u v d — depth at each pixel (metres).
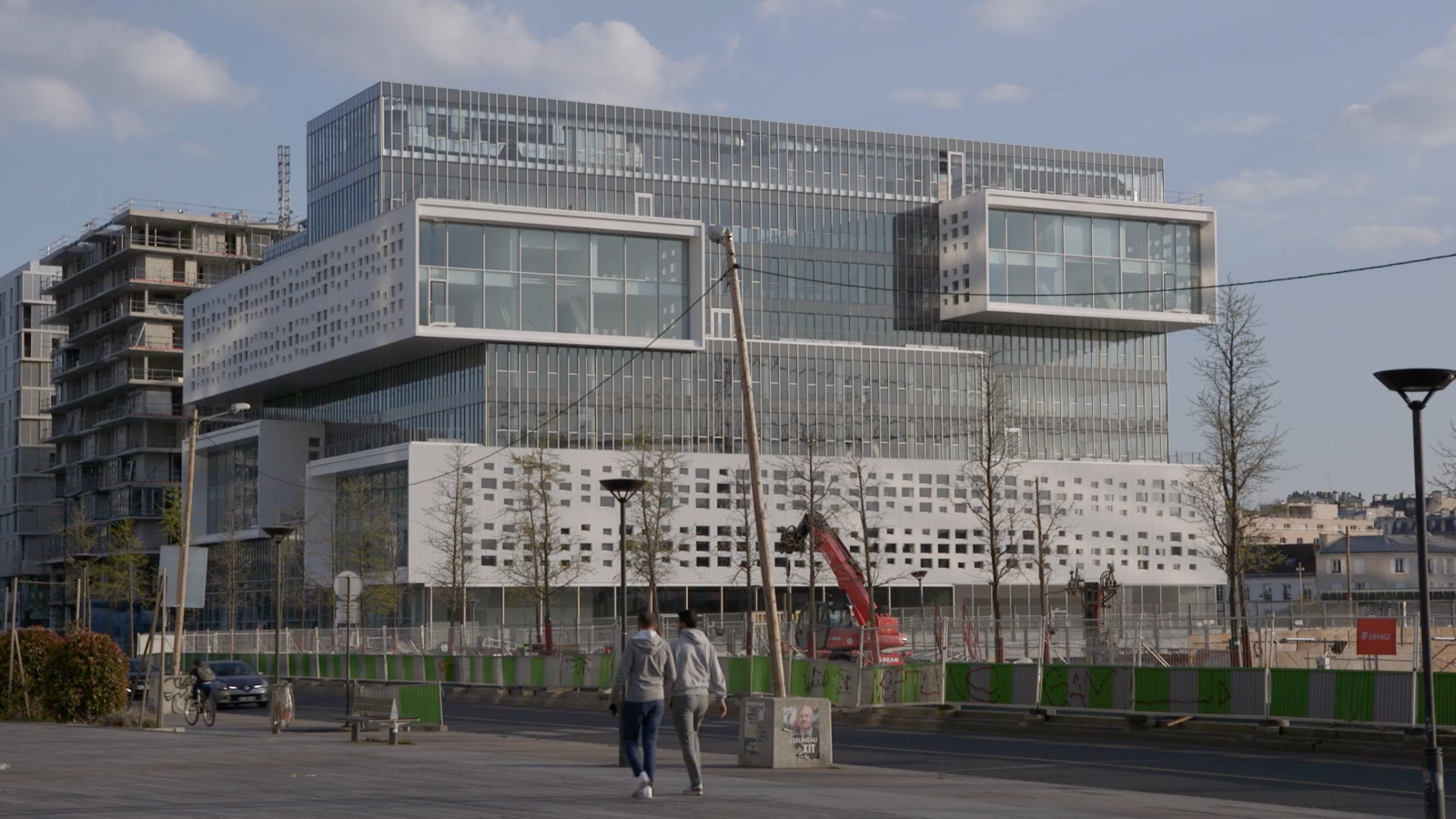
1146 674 33.56
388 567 88.06
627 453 85.00
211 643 79.00
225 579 102.12
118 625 121.94
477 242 90.50
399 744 29.20
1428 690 17.12
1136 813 17.39
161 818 15.14
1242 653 37.94
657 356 95.44
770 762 23.34
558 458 89.75
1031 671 36.22
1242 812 17.88
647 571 82.81
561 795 17.92
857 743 31.58
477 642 69.38
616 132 103.19
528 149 101.06
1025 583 98.69
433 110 99.62
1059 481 99.69
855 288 106.19
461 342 90.75
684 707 18.36
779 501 94.38
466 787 18.83
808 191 106.38
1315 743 29.44
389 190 98.00
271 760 23.94
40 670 39.06
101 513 132.00
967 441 103.25
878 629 52.78
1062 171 113.81
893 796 18.67
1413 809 19.56
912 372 102.69
